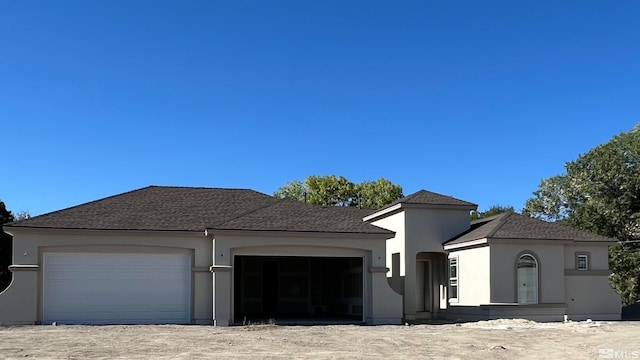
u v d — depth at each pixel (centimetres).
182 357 1524
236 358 1514
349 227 2694
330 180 6303
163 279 2527
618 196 4381
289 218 2717
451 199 3145
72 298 2436
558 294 2775
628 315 3203
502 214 3083
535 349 1734
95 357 1521
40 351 1625
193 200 2916
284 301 3512
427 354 1622
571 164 4741
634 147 4378
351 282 3084
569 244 2838
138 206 2738
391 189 6122
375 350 1694
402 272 3027
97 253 2475
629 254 3994
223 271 2509
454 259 3003
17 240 2402
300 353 1614
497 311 2688
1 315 2359
